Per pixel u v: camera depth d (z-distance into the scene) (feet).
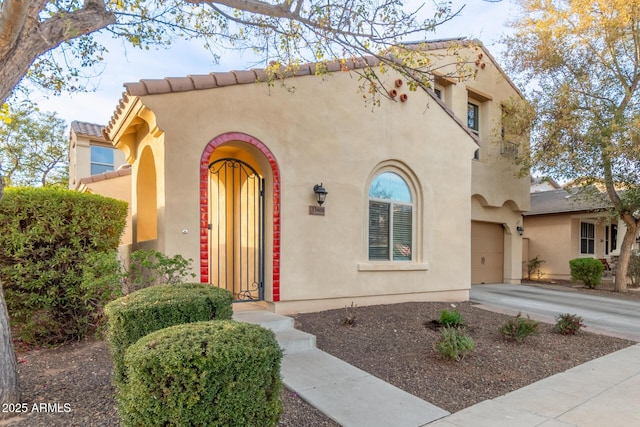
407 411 14.44
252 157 27.96
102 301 19.92
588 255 66.23
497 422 13.84
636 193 45.34
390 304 31.09
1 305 13.28
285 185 26.50
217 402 8.67
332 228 28.53
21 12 12.81
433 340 22.57
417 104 33.86
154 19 20.33
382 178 32.45
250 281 28.76
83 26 15.57
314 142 27.94
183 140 23.13
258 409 9.26
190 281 22.81
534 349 22.38
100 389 14.49
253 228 28.55
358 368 18.35
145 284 21.03
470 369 18.80
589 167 44.91
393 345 21.56
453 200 36.09
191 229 23.11
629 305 38.17
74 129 54.75
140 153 28.40
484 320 28.30
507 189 51.37
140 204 29.81
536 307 35.29
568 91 43.65
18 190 19.31
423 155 34.12
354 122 30.01
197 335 9.49
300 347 20.26
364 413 14.16
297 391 15.67
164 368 8.41
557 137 45.21
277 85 26.43
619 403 15.65
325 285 28.04
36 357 17.93
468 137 37.47
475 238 51.13
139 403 8.58
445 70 43.14
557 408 15.10
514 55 47.65
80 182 39.06
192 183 23.30
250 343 9.46
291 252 26.58
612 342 24.90
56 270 19.76
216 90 24.31
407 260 33.50
